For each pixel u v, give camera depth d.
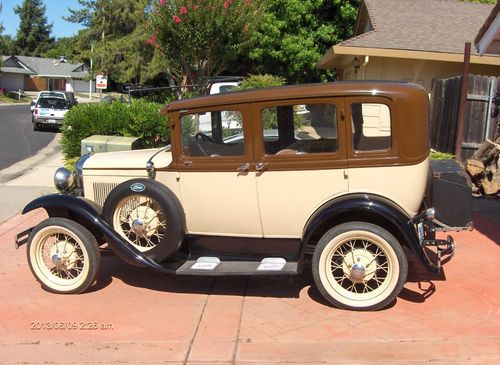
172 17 13.29
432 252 6.20
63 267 5.40
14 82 75.38
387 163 4.77
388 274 4.82
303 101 4.87
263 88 5.05
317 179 4.91
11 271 6.08
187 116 5.15
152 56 32.28
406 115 4.70
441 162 5.89
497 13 8.01
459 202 5.33
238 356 4.14
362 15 18.66
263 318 4.80
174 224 5.14
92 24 38.97
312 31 22.42
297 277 5.79
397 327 4.59
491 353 4.15
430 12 17.12
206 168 5.12
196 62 14.25
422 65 15.23
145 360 4.11
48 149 18.17
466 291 5.38
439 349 4.22
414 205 4.89
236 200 5.12
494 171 9.92
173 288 5.54
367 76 15.41
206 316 4.86
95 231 5.75
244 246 5.31
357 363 4.03
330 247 4.84
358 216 4.99
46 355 4.18
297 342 4.35
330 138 4.87
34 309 5.04
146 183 5.17
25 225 8.00
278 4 21.67
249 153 5.01
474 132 11.95
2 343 4.38
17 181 11.43
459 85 11.84
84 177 5.67
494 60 14.50
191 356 4.16
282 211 5.04
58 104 25.62
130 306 5.09
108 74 35.59
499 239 7.15
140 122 11.30
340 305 4.92
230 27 13.43
